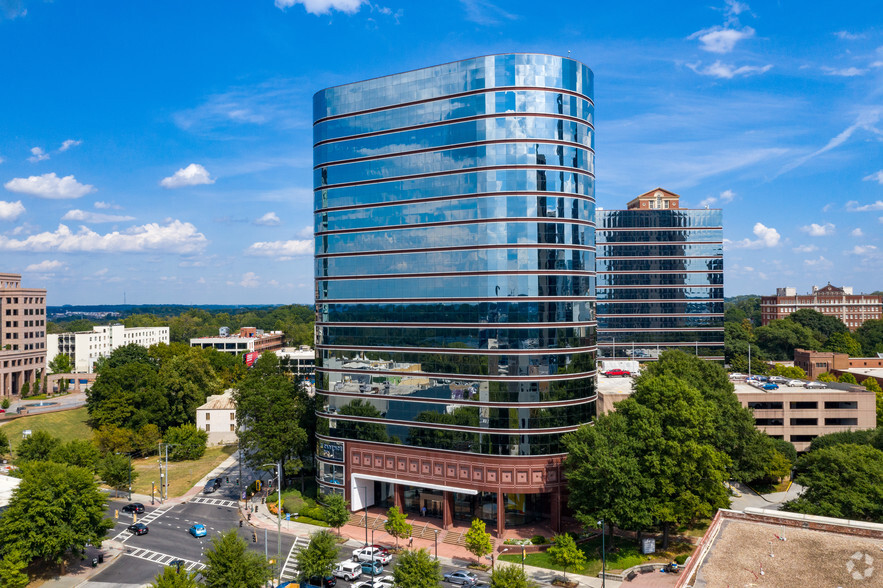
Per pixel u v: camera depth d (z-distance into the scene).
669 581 69.00
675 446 72.19
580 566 69.19
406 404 87.88
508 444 81.25
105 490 109.06
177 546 83.06
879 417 122.62
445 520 85.50
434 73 87.19
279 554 75.31
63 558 77.50
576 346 84.06
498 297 82.31
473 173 84.06
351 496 92.25
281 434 98.88
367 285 91.44
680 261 175.12
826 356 187.25
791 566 42.28
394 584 65.06
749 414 97.62
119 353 175.75
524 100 83.19
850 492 69.50
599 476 71.81
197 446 132.50
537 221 82.69
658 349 174.50
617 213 174.88
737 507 90.94
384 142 90.81
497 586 60.97
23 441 108.19
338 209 94.38
